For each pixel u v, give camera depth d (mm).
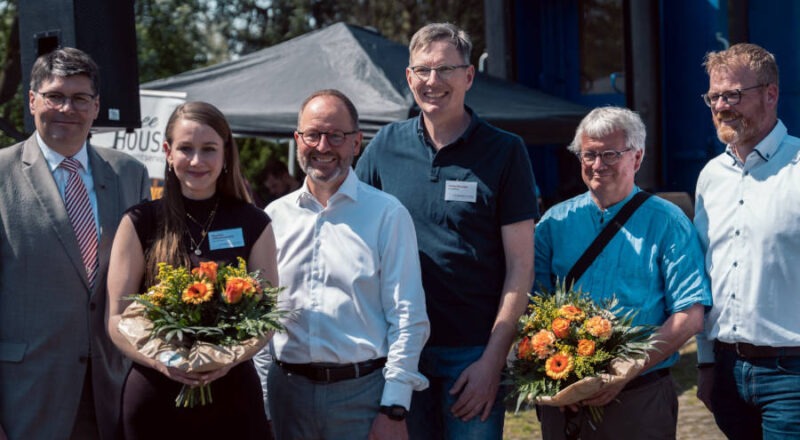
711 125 8125
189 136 3039
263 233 3164
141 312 2883
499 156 3438
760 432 3445
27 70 4832
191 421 2996
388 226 3227
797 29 7582
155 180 6457
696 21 8164
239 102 6824
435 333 3473
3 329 3287
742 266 3305
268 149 14586
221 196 3180
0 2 11688
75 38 4691
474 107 6883
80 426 3414
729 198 3381
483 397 3289
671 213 3305
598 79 9461
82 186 3461
